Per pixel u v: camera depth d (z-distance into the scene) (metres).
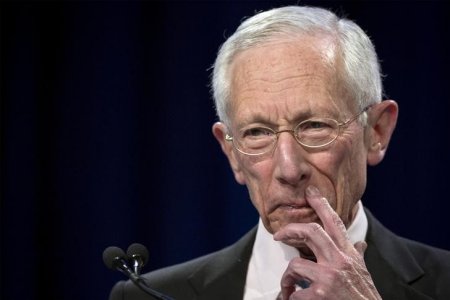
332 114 6.43
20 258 11.61
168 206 11.55
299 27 6.66
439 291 6.93
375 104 6.89
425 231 11.09
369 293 6.09
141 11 11.76
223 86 6.82
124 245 11.59
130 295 7.79
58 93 11.79
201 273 7.67
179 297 7.56
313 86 6.43
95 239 11.64
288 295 6.32
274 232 6.59
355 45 6.75
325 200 6.35
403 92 11.20
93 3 11.80
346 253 6.20
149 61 11.74
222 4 11.52
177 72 11.65
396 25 11.23
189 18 11.63
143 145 11.70
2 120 11.74
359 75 6.66
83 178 11.71
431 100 11.13
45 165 11.78
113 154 11.68
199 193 11.52
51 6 11.81
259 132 6.53
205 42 11.58
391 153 11.20
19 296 11.58
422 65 11.17
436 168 11.10
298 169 6.31
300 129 6.43
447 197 11.06
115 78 11.73
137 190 11.65
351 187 6.65
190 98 11.60
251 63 6.59
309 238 6.22
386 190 11.19
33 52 11.73
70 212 11.70
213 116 11.57
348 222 6.98
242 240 7.77
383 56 11.24
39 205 11.72
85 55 11.80
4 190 11.70
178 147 11.61
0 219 11.69
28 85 11.70
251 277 7.43
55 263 11.67
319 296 6.04
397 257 7.23
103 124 11.73
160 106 11.67
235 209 11.38
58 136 11.76
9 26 11.75
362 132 6.72
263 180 6.50
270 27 6.69
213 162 11.52
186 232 11.50
